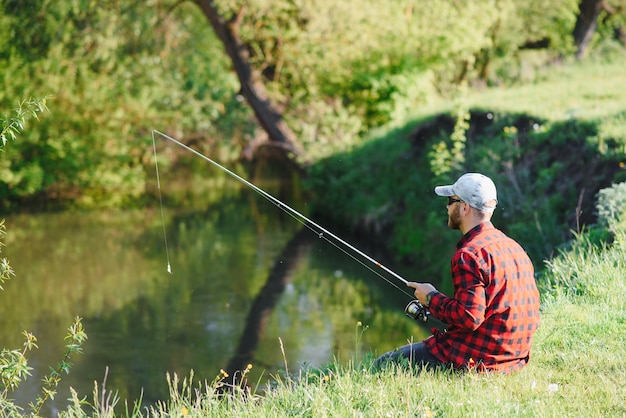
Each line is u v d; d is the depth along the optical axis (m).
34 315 13.63
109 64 24.66
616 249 8.90
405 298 14.32
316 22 21.92
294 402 5.54
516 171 15.00
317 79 23.03
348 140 21.78
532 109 16.81
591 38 32.00
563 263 8.98
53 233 21.02
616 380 5.55
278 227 21.12
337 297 14.39
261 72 24.11
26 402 9.73
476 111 18.33
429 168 17.98
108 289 15.29
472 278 5.24
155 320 13.14
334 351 11.36
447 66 25.30
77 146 25.22
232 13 22.62
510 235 13.40
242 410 5.67
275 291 14.83
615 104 15.69
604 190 10.65
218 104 29.69
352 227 19.72
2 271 7.07
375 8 22.14
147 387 10.18
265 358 11.12
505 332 5.39
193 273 16.38
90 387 10.24
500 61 28.42
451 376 5.54
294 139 22.95
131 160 27.69
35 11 22.92
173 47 26.12
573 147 14.23
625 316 6.98
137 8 23.77
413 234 16.97
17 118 7.12
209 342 11.97
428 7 22.95
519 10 28.06
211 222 22.27
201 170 31.41
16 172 24.44
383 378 5.68
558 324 6.88
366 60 22.48
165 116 28.12
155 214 23.84
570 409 5.05
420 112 20.88
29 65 23.48
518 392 5.29
